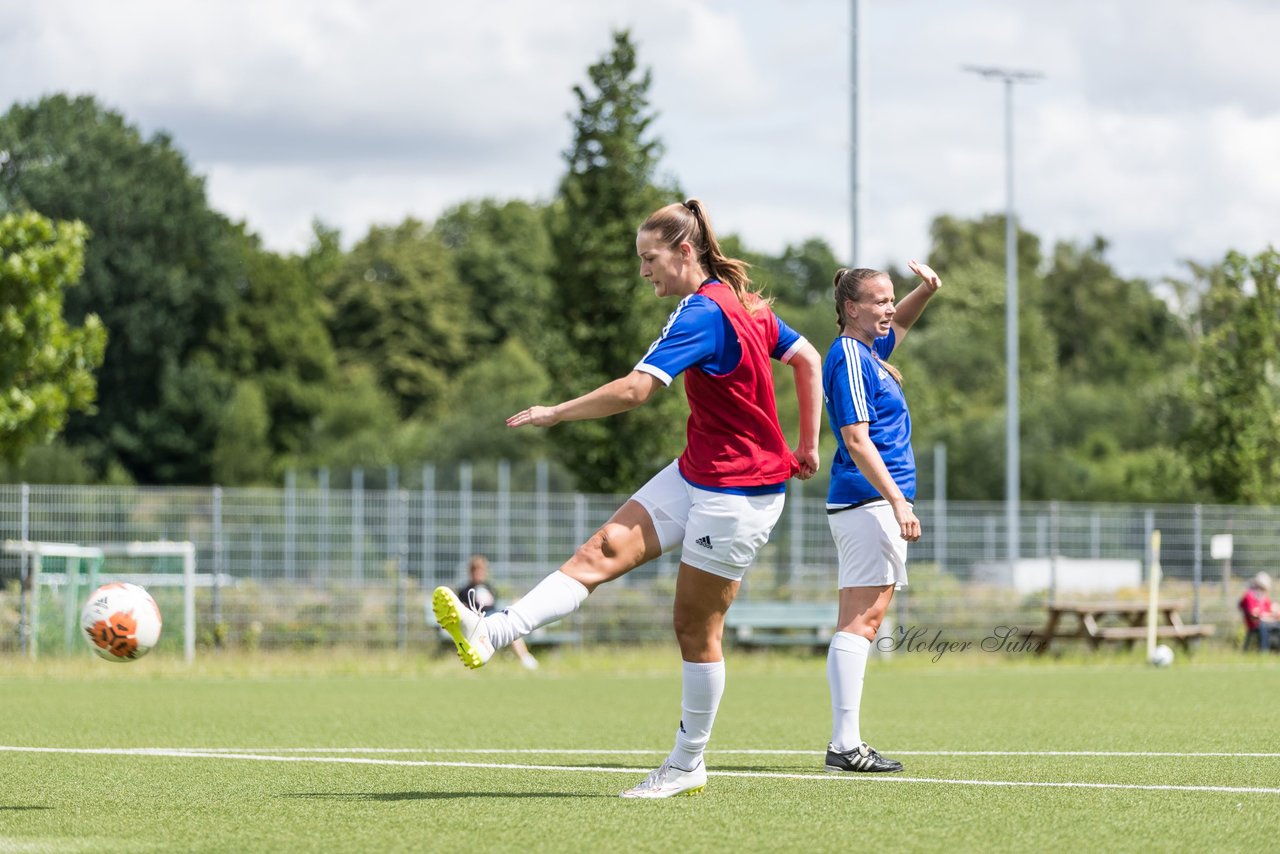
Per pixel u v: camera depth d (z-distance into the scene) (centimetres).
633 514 1247
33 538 4212
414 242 16988
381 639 4359
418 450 12544
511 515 4628
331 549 4475
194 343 13800
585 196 4850
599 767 1595
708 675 1279
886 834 1093
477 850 1023
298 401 14288
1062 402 13450
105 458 12938
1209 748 1825
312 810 1228
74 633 4056
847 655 1527
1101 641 4603
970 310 15900
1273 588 5028
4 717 2397
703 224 1274
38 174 12769
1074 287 17750
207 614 4259
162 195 13162
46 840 1074
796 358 1304
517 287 17825
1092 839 1077
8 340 4716
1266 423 6112
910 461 1561
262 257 14688
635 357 4781
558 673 3931
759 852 1015
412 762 1656
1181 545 5022
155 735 2058
